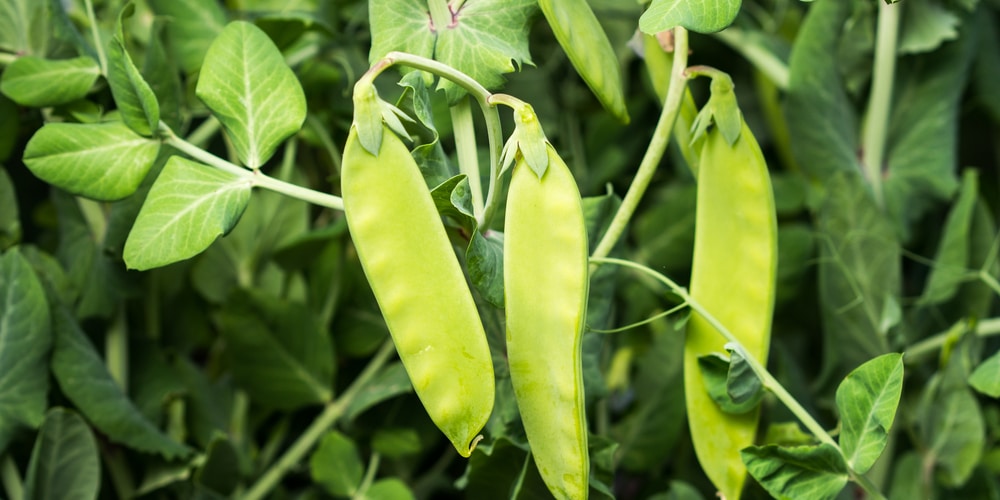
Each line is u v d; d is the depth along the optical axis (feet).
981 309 1.93
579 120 2.17
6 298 1.68
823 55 1.88
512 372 1.40
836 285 1.85
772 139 2.17
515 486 1.61
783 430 1.68
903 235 1.94
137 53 1.85
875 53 1.90
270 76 1.52
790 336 2.10
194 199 1.48
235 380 1.89
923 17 1.89
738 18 1.99
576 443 1.39
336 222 1.88
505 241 1.38
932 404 1.84
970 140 2.20
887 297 1.83
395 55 1.37
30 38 1.77
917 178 1.94
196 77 1.84
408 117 1.38
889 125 1.95
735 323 1.55
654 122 2.16
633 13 1.96
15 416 1.67
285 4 1.95
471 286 1.56
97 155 1.55
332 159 1.95
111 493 1.88
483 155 1.78
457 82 1.39
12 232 1.79
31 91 1.66
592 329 1.61
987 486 1.86
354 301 1.95
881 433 1.51
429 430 1.90
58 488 1.70
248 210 1.93
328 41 1.91
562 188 1.38
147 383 1.86
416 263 1.37
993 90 2.06
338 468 1.82
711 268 1.55
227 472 1.84
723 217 1.53
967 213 1.88
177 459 1.82
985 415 1.93
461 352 1.37
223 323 1.86
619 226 1.56
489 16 1.50
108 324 1.82
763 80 2.10
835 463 1.53
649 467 1.91
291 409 1.91
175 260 1.46
